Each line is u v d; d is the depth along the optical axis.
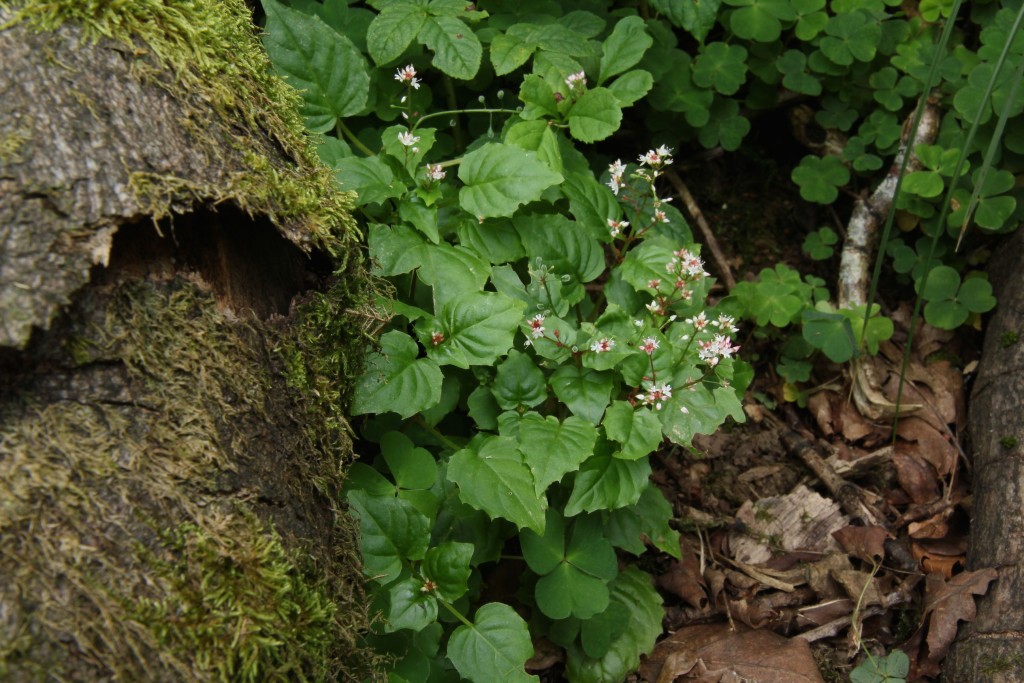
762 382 3.23
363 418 2.22
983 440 2.73
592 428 2.14
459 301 2.12
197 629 1.39
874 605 2.59
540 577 2.41
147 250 1.52
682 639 2.55
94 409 1.41
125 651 1.32
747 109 3.60
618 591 2.55
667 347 2.34
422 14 2.49
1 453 1.31
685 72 3.28
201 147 1.56
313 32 2.36
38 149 1.38
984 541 2.52
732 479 2.97
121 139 1.46
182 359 1.53
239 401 1.61
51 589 1.29
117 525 1.37
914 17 3.41
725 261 3.37
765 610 2.62
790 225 3.58
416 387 2.01
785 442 3.06
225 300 1.66
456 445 2.29
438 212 2.46
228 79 1.69
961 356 3.14
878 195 3.29
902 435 3.00
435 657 2.17
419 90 2.79
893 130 3.29
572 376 2.28
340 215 1.84
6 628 1.24
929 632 2.44
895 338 3.21
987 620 2.34
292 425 1.75
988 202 3.00
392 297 2.16
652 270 2.47
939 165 3.07
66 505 1.33
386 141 2.37
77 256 1.36
